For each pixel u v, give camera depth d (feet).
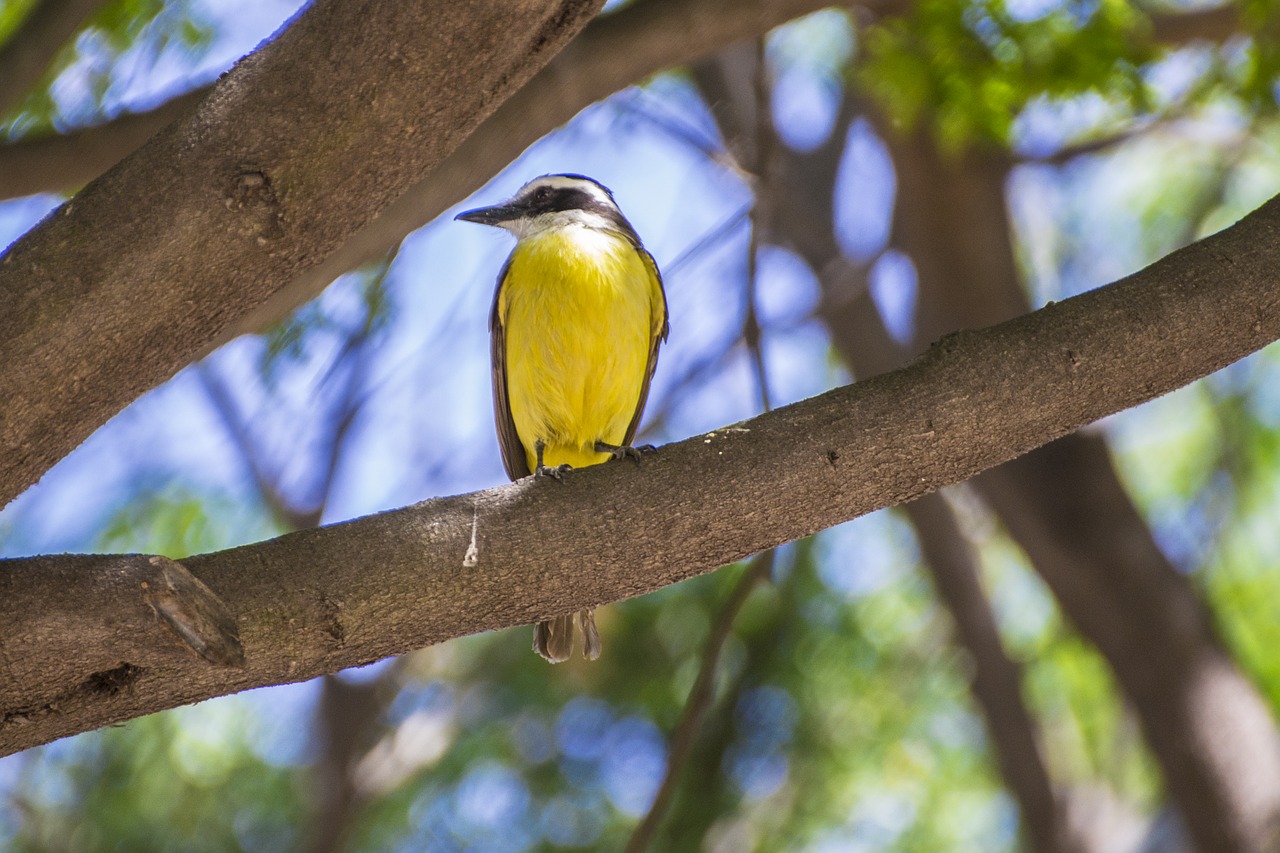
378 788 53.52
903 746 56.54
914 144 44.39
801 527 20.30
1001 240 47.65
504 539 19.38
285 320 35.60
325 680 52.24
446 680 56.70
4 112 29.73
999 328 20.38
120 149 31.32
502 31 17.31
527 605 19.84
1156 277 20.58
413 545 19.15
